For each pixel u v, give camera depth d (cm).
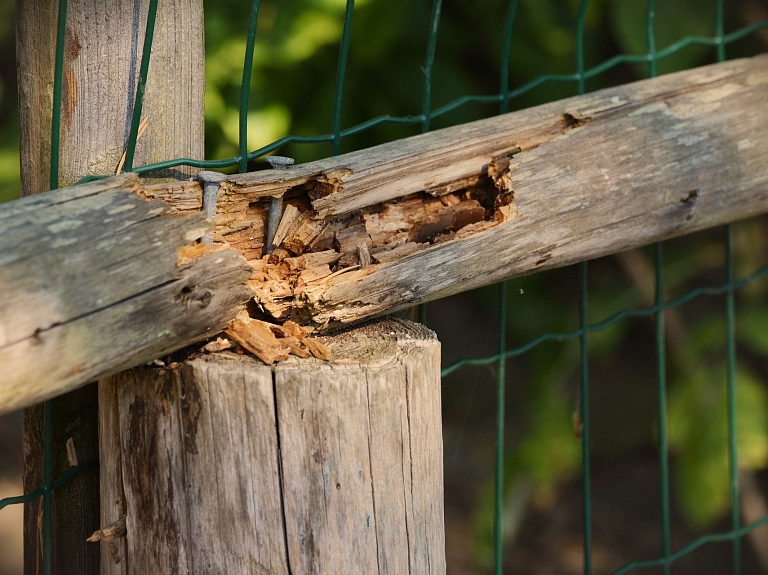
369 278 110
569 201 114
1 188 182
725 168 119
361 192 110
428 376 108
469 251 112
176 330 105
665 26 168
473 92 196
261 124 161
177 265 105
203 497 106
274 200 109
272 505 106
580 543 218
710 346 173
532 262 114
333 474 106
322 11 154
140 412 107
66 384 103
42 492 110
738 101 120
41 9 107
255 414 106
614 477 238
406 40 191
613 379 244
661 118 118
